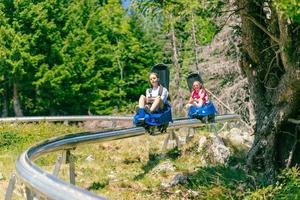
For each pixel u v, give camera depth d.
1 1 46.34
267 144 15.08
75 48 47.91
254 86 15.62
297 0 8.48
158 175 15.01
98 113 49.84
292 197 10.18
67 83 47.56
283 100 14.65
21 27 46.31
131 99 54.12
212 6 12.86
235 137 19.30
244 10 14.29
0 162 16.53
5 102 49.62
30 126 23.86
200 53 36.56
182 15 12.39
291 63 13.52
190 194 12.67
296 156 14.99
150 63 54.50
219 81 33.41
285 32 13.03
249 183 13.52
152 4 12.47
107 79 51.66
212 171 14.97
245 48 15.40
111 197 12.66
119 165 16.55
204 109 15.51
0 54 45.19
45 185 6.24
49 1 47.34
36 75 46.41
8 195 8.55
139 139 20.55
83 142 12.94
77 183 14.01
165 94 12.62
